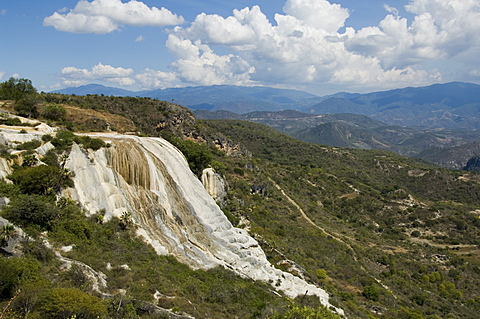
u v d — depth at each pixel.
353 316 46.38
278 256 59.28
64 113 70.50
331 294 51.91
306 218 97.75
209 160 72.56
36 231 32.91
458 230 121.31
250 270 47.72
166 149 59.62
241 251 50.19
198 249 46.16
